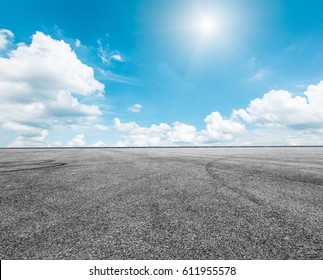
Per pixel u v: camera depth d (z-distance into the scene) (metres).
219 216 3.04
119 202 3.77
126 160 12.05
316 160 11.62
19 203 3.74
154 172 7.27
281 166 8.75
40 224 2.80
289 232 2.51
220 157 14.39
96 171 7.56
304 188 4.77
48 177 6.34
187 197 4.08
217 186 5.03
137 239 2.36
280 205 3.54
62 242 2.31
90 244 2.27
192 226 2.70
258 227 2.65
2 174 6.94
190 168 8.28
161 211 3.28
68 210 3.36
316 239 2.34
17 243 2.30
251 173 6.93
